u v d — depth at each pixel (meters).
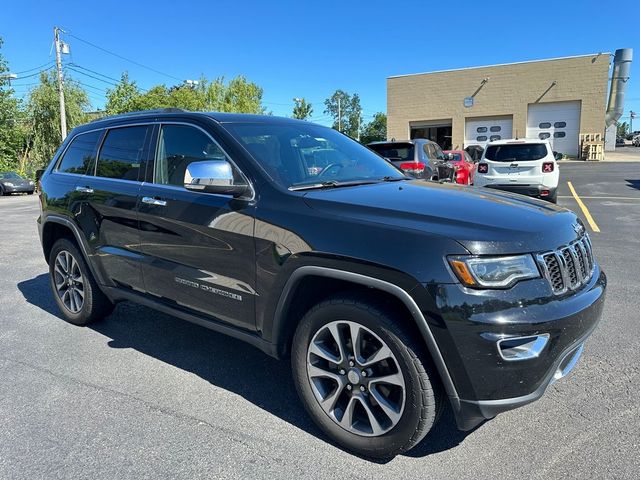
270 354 2.94
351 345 2.58
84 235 4.11
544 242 2.37
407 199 2.74
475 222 2.38
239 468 2.49
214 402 3.15
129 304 5.15
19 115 34.88
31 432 2.81
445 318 2.19
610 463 2.46
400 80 33.88
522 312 2.19
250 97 51.75
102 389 3.32
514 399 2.24
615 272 5.91
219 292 3.07
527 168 11.36
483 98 31.77
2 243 9.07
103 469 2.48
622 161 27.66
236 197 2.96
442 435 2.76
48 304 5.23
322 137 3.84
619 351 3.74
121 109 40.88
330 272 2.49
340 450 2.64
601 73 28.78
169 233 3.33
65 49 29.91
